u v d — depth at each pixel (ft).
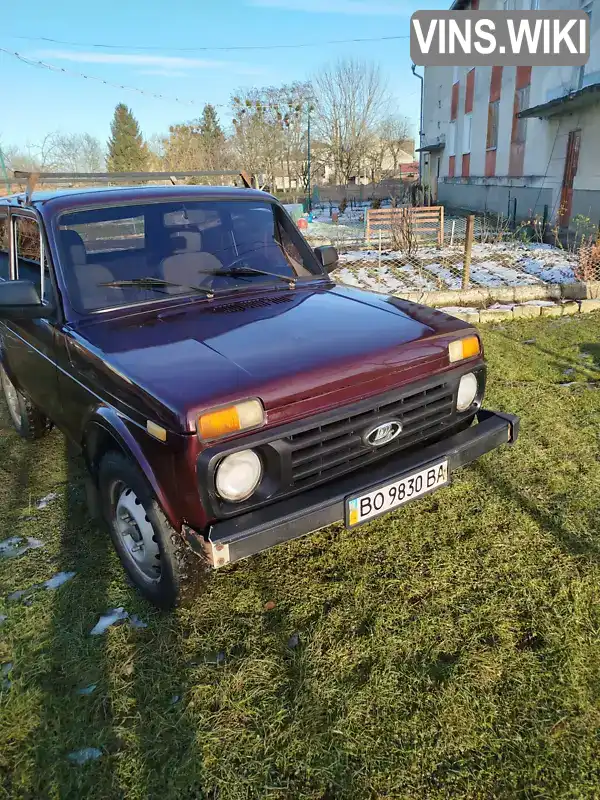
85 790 6.20
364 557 9.71
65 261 9.74
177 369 7.38
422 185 99.50
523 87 56.13
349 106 149.59
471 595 8.66
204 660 7.80
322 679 7.36
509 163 60.80
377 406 7.79
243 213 11.59
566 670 7.22
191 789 6.11
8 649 8.16
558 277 31.01
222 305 9.75
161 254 10.37
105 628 8.47
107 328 9.00
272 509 7.11
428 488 8.32
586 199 45.06
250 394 6.84
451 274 33.42
